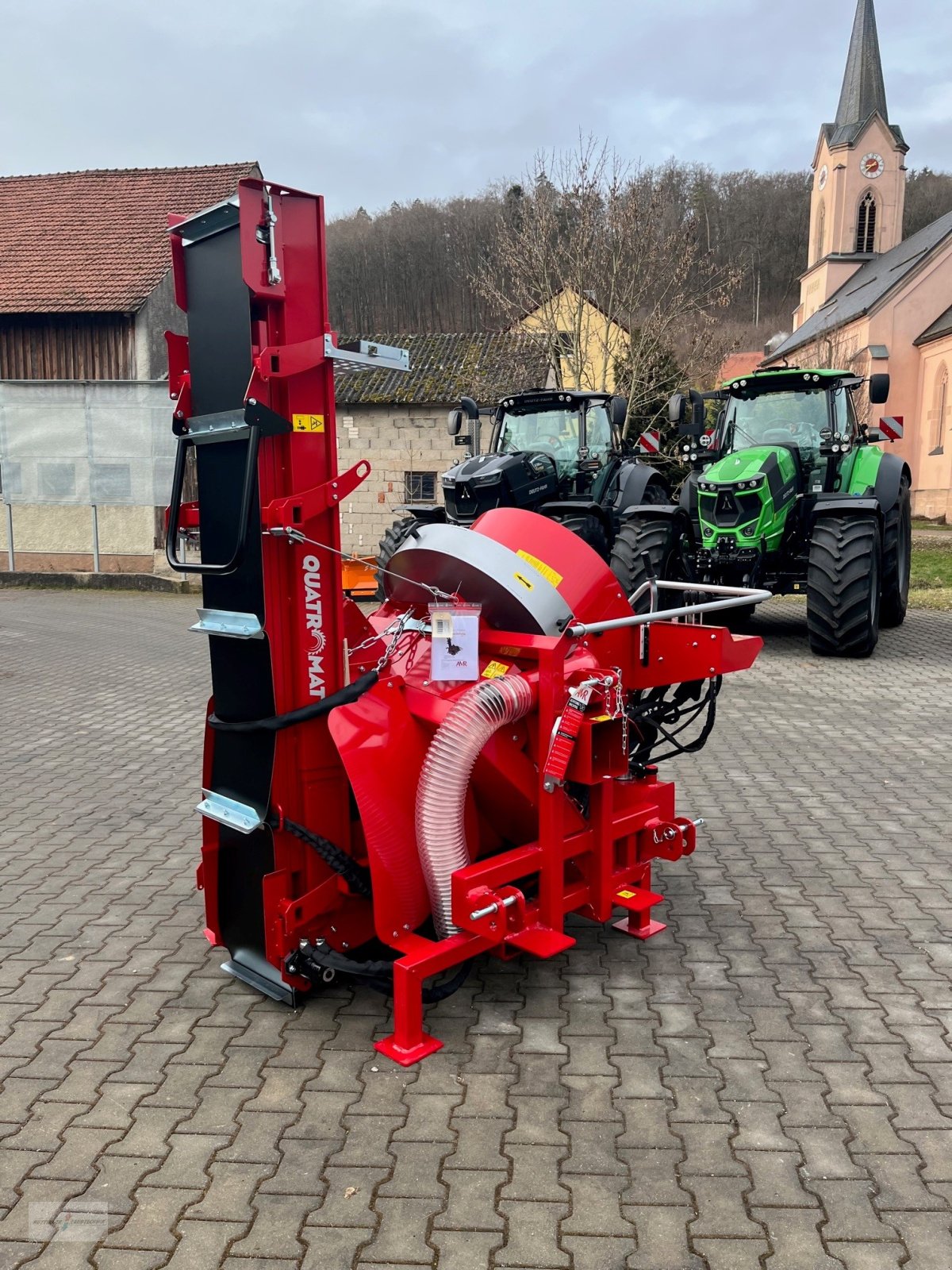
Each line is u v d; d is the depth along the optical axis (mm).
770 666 8516
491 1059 2785
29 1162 2363
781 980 3242
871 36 44156
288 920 2918
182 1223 2154
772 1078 2693
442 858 2840
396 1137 2436
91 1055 2820
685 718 6789
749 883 4031
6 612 12859
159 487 15422
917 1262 2043
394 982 2803
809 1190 2254
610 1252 2068
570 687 3010
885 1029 2941
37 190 20469
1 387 15320
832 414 9117
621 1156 2363
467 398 10695
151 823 4863
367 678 2939
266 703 2848
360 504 20344
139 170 20547
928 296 33688
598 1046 2850
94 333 16891
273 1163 2346
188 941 3561
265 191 2582
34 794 5348
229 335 2691
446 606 3014
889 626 10516
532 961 3379
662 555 8680
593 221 18125
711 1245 2086
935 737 6285
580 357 17969
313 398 2826
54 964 3383
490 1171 2314
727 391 9648
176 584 15055
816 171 46500
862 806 4980
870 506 8305
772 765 5707
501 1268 2023
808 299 47781
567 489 9922
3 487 15570
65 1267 2037
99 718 7137
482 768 3037
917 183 62469
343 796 3037
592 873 3242
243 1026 2971
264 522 2746
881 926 3646
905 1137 2443
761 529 8375
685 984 3219
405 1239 2104
